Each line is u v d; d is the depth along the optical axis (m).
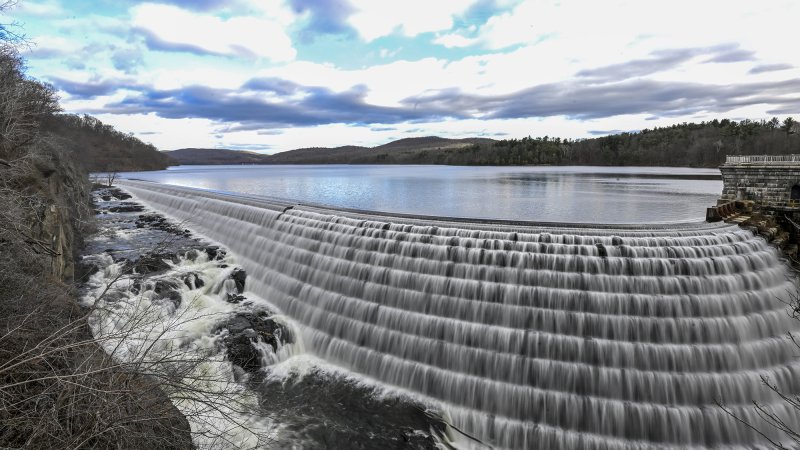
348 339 18.89
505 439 14.26
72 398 7.08
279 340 18.98
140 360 7.98
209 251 29.05
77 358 8.43
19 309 9.43
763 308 16.56
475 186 86.50
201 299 22.70
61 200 23.48
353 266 21.22
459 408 15.21
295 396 15.64
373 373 17.25
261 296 24.39
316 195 67.50
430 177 129.12
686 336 15.27
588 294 16.16
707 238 18.45
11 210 12.56
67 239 23.86
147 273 24.48
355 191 75.50
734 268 17.30
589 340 15.14
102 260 26.53
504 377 15.41
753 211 26.31
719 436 13.54
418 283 18.92
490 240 18.75
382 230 22.11
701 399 14.13
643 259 16.64
